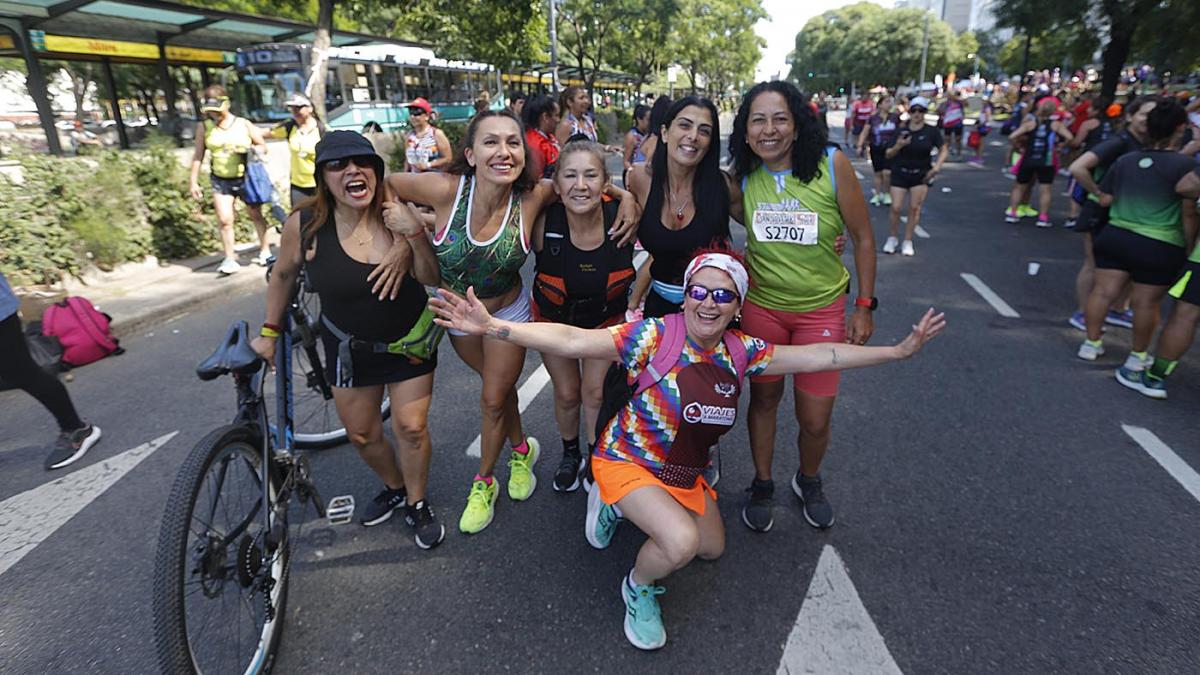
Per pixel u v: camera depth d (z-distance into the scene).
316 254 2.62
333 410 4.07
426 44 27.09
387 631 2.59
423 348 2.81
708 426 2.38
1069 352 5.38
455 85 26.41
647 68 45.03
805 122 2.62
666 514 2.32
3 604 2.77
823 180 2.67
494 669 2.41
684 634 2.56
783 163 2.75
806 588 2.79
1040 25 18.55
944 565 2.92
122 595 2.82
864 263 2.85
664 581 2.84
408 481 3.04
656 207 2.86
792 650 2.47
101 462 3.91
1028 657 2.43
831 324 2.86
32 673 2.42
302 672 2.41
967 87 76.00
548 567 2.95
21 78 28.55
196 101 22.58
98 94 23.34
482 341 3.20
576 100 7.75
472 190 2.74
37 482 3.71
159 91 22.33
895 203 8.84
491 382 3.05
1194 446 3.90
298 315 3.02
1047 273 7.77
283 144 10.97
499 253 2.80
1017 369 5.04
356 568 2.95
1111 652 2.45
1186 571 2.86
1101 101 14.20
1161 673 2.35
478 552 3.05
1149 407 4.41
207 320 6.52
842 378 4.91
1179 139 4.51
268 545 2.38
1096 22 17.92
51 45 16.25
